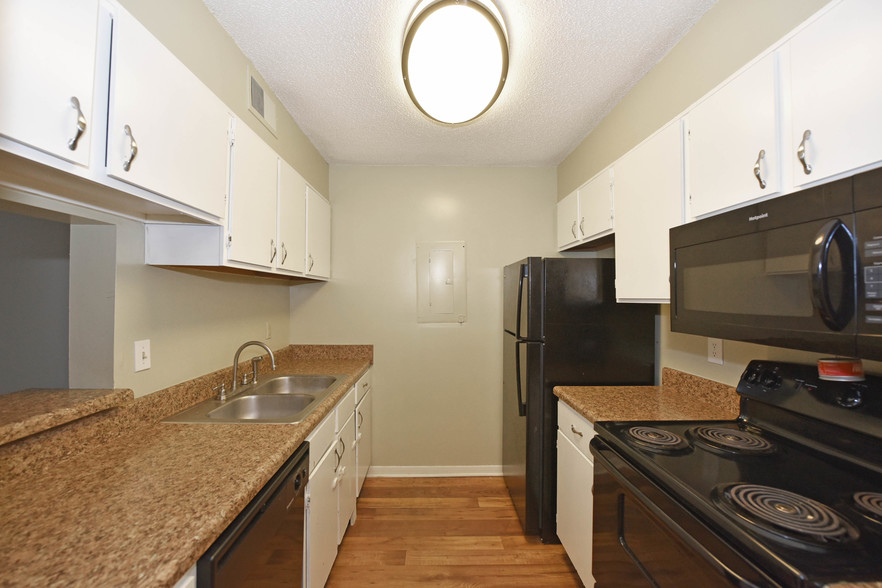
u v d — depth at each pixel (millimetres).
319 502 1395
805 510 710
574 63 1555
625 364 1919
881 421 839
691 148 1203
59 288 1236
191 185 1030
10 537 636
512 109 1924
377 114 1965
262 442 1073
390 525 2055
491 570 1717
